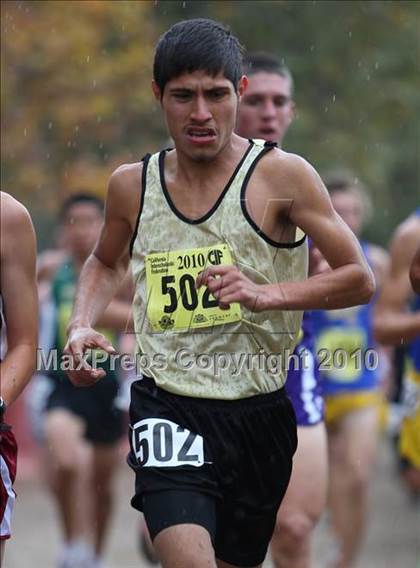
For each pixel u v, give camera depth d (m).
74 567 23.50
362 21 41.25
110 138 41.56
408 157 44.16
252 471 13.80
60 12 39.81
